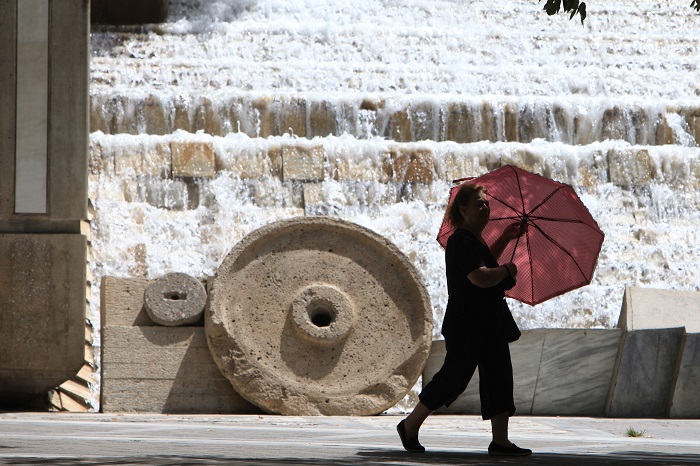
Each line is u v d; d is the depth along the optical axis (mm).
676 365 27359
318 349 27406
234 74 56219
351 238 28266
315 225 28188
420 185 47094
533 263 17438
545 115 52406
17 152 27312
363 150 47281
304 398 26781
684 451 17578
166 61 56281
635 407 27453
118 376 26953
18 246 27016
